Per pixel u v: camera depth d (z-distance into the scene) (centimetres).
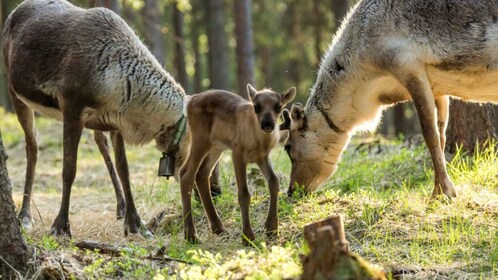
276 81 7731
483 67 1811
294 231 1652
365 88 1941
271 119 1448
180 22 6184
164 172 1819
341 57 1948
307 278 1070
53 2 2002
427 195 1898
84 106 1820
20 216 2008
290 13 7088
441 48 1812
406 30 1831
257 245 1580
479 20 1791
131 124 1836
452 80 1855
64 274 1318
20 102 2039
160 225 1900
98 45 1830
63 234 1798
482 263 1439
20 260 1316
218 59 5531
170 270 1390
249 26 3978
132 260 1412
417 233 1616
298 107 2034
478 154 2134
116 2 2825
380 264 1448
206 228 1795
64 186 1817
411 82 1836
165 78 1861
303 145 2047
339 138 2038
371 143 2855
